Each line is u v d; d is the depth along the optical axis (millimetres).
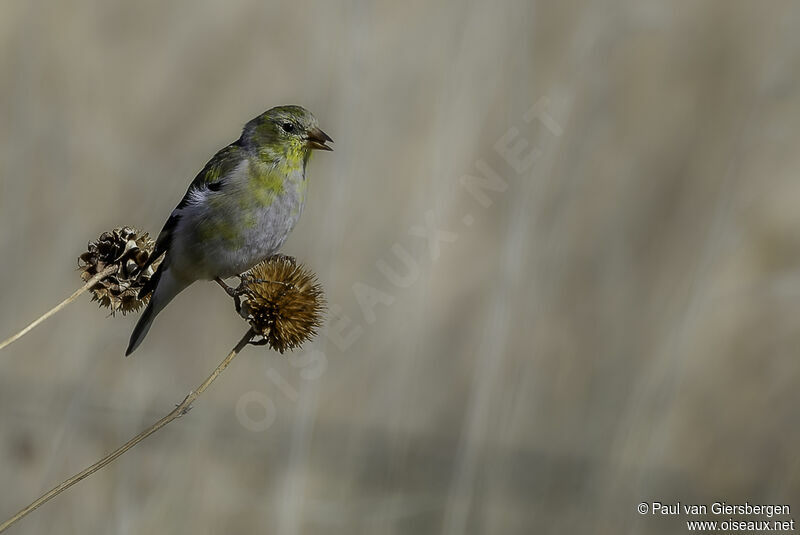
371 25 11594
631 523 9656
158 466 9805
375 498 10062
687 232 11570
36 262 11039
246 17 13430
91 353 10320
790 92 10641
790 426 11102
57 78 12719
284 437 9844
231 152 7316
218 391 10625
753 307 11523
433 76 11477
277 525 9258
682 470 10742
